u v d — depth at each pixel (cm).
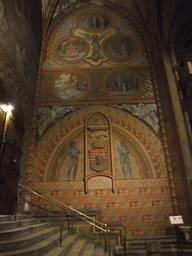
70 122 1159
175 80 1177
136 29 1444
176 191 982
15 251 410
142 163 1065
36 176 1024
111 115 1178
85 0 1482
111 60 1341
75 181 1026
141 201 987
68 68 1310
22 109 1002
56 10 1447
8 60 885
